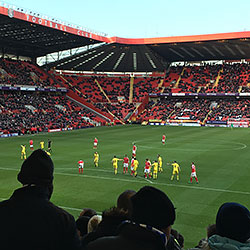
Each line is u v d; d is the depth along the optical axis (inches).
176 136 2249.0
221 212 125.7
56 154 1499.8
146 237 95.7
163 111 3476.9
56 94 3366.1
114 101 3604.8
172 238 144.2
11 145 1803.6
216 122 3134.8
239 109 3245.6
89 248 99.5
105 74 3907.5
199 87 3516.2
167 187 920.3
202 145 1791.3
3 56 3051.2
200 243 154.0
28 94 3083.2
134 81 3848.4
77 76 3782.0
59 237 98.7
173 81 3725.4
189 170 1153.4
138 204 101.2
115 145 1798.7
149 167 1042.7
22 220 98.8
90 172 1125.7
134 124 3368.6
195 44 3031.5
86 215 288.4
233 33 2738.7
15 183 962.1
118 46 3102.9
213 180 998.4
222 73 3634.4
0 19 2096.5
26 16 2114.9
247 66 3604.8
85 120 3078.2
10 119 2484.0
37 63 3501.5
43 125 2625.5
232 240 120.5
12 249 96.1
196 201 778.2
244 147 1704.0
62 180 1006.4
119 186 933.8
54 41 2812.5
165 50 3302.2
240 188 897.5
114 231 141.0
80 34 2586.1
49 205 104.2
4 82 2748.5
